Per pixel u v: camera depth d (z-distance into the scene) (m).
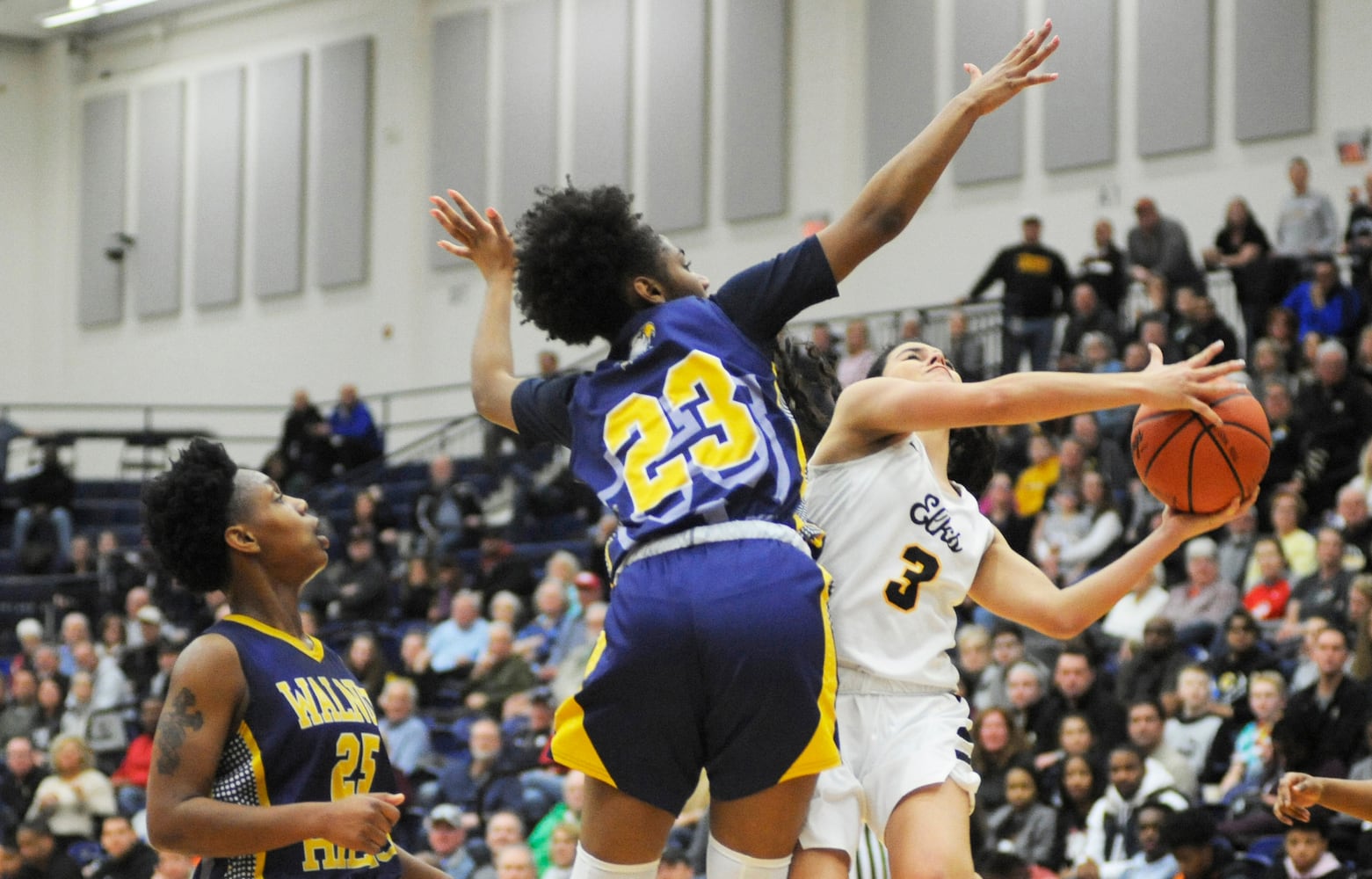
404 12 19.23
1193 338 10.98
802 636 2.48
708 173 17.09
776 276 2.65
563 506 14.04
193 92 20.98
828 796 2.88
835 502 3.16
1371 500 9.28
